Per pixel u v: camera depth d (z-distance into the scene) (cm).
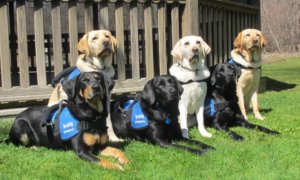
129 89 414
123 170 236
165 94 284
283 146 285
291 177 220
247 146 289
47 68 637
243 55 401
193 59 326
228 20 543
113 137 308
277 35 1745
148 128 293
